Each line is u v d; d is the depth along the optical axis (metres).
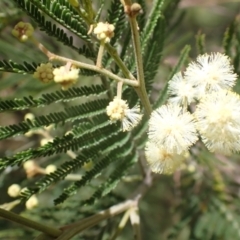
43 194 0.29
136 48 0.19
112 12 0.20
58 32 0.20
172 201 0.33
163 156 0.20
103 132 0.21
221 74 0.20
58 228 0.21
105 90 0.21
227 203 0.28
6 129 0.20
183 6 0.33
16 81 0.27
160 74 0.29
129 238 0.32
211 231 0.27
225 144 0.20
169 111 0.20
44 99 0.20
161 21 0.22
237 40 0.24
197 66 0.20
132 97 0.21
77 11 0.19
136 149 0.22
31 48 0.27
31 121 0.20
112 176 0.22
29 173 0.25
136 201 0.24
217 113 0.19
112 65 0.22
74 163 0.21
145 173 0.25
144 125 0.22
